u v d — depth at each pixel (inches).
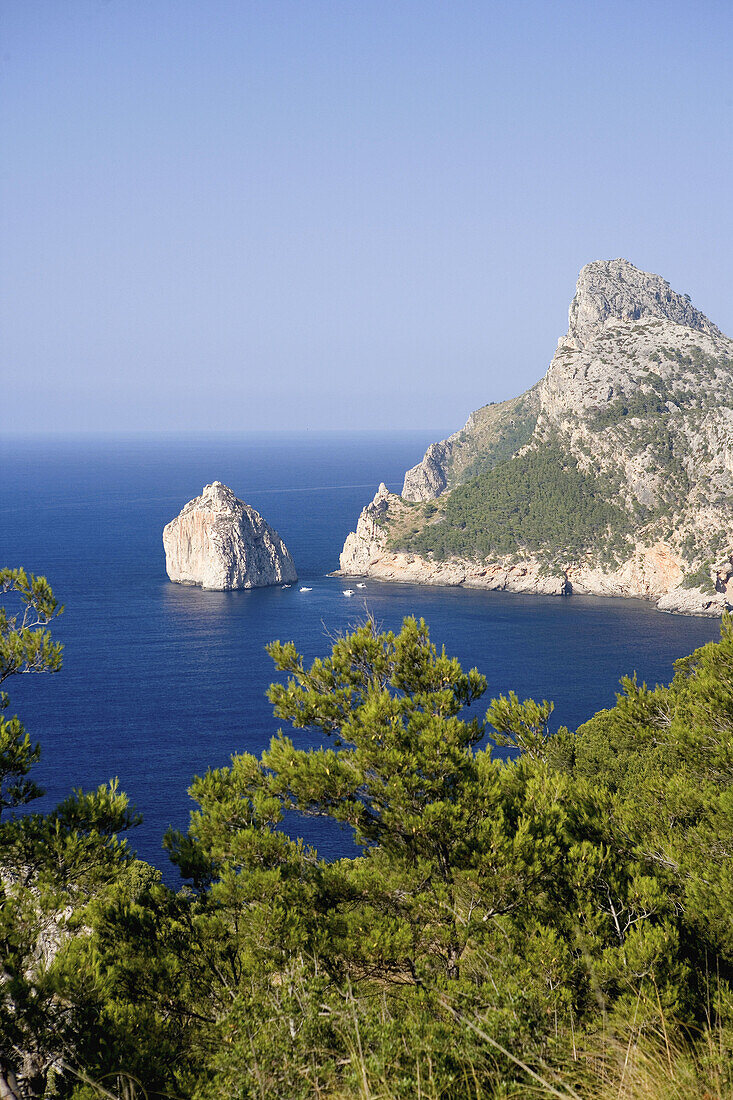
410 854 552.4
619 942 489.1
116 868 499.5
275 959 457.7
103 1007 426.6
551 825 558.9
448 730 565.6
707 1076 253.8
